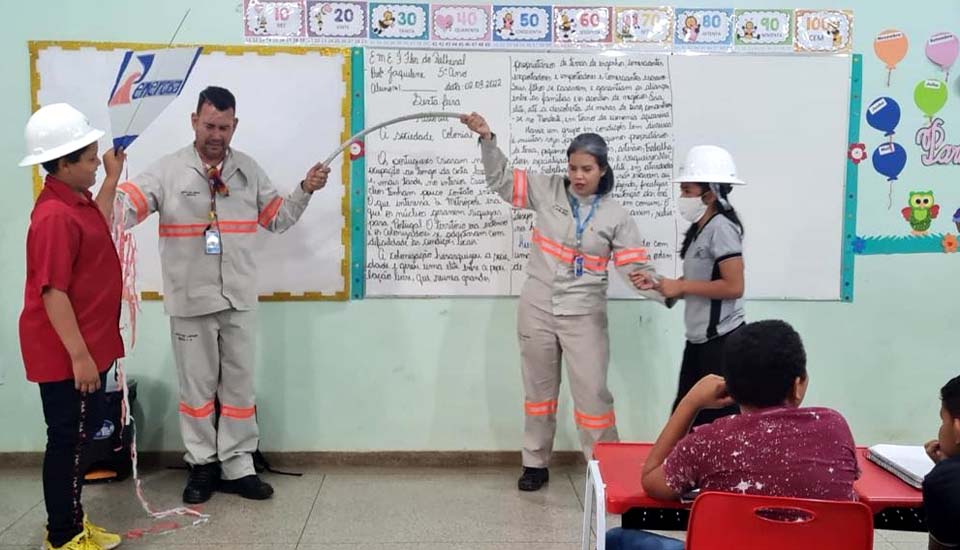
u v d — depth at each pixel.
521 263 3.47
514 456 3.56
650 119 3.44
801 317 3.55
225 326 3.09
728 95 3.45
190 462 3.14
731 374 1.63
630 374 3.55
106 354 2.55
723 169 2.71
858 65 3.46
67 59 3.29
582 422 3.15
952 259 3.56
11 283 3.37
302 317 3.46
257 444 3.31
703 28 3.43
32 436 3.44
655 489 1.67
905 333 3.58
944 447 1.69
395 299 3.47
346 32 3.36
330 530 2.86
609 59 3.41
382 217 3.43
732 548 1.55
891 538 2.85
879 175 3.51
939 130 3.51
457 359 3.51
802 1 3.43
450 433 3.54
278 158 3.38
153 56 2.67
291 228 3.41
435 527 2.89
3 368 3.40
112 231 2.82
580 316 3.09
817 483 1.55
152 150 3.34
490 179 3.12
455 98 3.40
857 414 3.61
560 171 3.45
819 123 3.47
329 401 3.51
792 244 3.52
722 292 2.67
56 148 2.40
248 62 3.34
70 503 2.54
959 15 3.47
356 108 3.38
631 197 3.47
